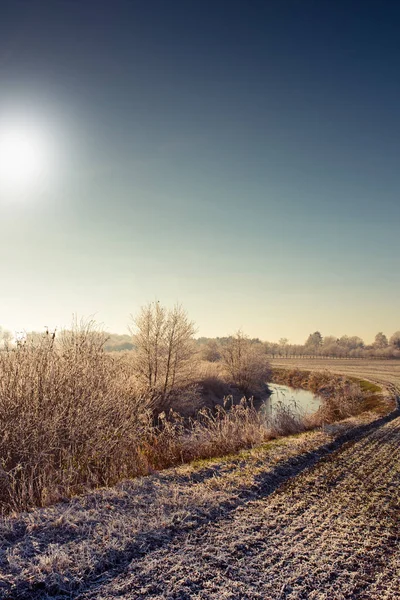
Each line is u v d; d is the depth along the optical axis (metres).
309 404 29.69
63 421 7.51
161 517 5.26
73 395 8.02
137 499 5.90
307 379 49.31
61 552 4.14
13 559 3.96
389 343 154.38
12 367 7.57
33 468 6.35
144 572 4.03
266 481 7.54
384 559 4.77
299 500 6.68
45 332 8.70
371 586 4.14
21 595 3.49
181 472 7.58
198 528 5.18
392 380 42.41
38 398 7.45
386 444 12.07
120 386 9.52
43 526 4.79
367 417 17.80
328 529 5.55
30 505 5.72
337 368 66.31
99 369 9.31
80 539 4.53
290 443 11.27
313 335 184.25
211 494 6.38
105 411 8.38
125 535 4.66
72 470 6.65
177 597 3.65
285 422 14.27
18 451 6.59
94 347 9.98
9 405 7.03
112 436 8.20
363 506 6.59
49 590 3.60
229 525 5.38
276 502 6.51
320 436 12.56
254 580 4.07
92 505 5.58
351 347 167.50
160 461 9.03
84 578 3.84
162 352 20.81
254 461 8.87
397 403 22.80
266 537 5.12
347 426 15.02
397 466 9.38
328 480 8.01
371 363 88.62
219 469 7.99
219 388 29.14
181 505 5.80
